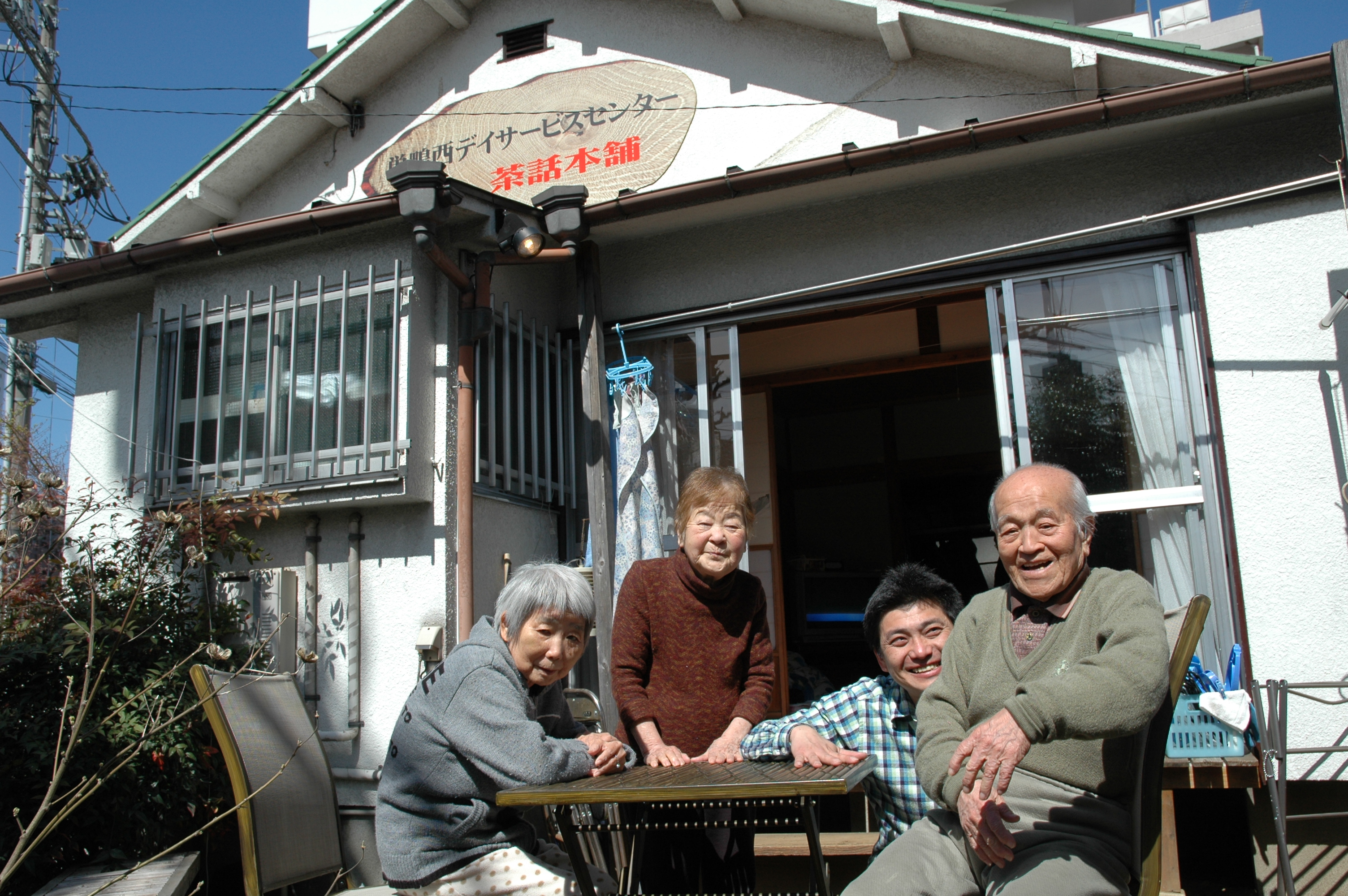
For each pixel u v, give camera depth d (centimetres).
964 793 181
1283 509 371
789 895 201
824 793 169
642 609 283
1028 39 442
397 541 421
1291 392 377
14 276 482
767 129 524
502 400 456
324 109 614
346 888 396
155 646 372
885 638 236
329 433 425
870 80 505
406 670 409
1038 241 383
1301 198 387
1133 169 420
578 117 572
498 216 437
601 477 449
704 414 473
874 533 752
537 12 596
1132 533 400
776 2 513
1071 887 179
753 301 449
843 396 727
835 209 464
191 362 462
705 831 261
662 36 559
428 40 616
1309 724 356
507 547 449
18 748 329
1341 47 340
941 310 559
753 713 268
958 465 718
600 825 207
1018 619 216
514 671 234
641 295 493
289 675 323
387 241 432
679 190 436
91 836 338
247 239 437
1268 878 356
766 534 570
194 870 345
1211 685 352
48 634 363
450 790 227
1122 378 411
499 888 221
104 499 497
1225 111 382
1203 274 396
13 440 367
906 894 195
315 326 434
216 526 407
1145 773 185
